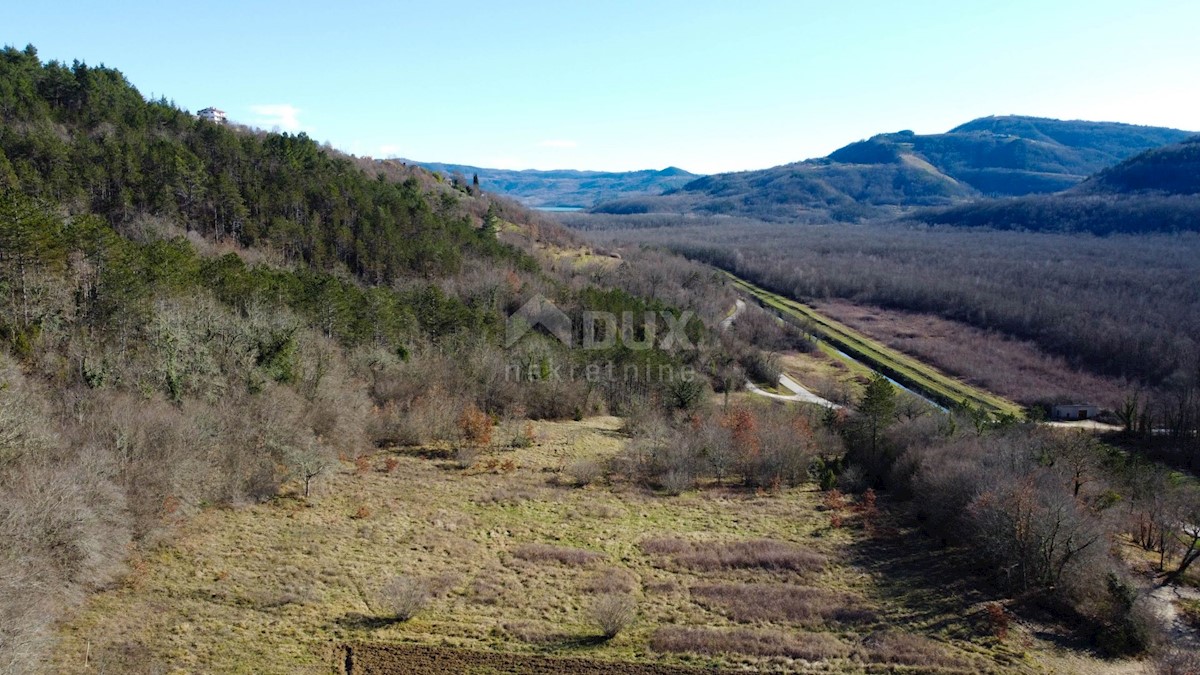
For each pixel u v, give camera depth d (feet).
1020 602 136.87
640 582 139.95
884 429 228.43
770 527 176.86
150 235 262.67
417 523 160.56
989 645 120.26
